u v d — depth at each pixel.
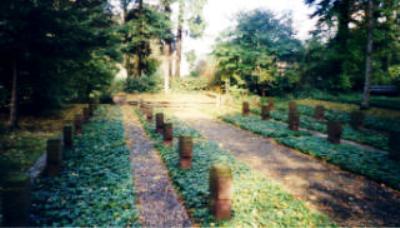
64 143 10.76
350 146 12.03
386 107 20.11
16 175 5.14
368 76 19.95
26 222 5.04
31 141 11.82
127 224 5.67
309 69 27.33
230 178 5.88
